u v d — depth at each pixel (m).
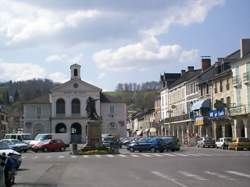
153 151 51.25
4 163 16.50
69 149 65.12
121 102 109.06
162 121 104.50
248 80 58.38
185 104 88.31
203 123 72.62
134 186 17.03
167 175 21.23
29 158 40.75
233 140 54.41
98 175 22.16
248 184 17.00
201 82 76.25
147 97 176.88
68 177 21.47
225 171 22.83
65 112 106.06
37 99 108.25
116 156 41.66
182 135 88.88
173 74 106.00
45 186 17.84
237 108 61.00
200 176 20.41
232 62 63.16
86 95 106.56
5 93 162.75
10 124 133.50
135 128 153.12
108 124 108.44
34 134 106.38
